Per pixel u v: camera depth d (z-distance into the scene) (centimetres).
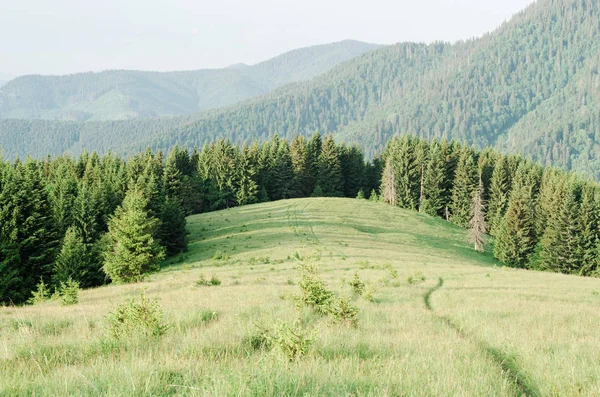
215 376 533
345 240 6219
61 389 538
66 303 2338
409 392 561
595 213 6550
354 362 733
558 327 1407
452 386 612
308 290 1495
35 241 3978
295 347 764
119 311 1029
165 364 671
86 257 4541
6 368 694
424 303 2189
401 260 5081
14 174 4191
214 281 3067
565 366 806
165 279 3728
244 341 916
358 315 1516
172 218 5869
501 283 3306
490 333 1272
